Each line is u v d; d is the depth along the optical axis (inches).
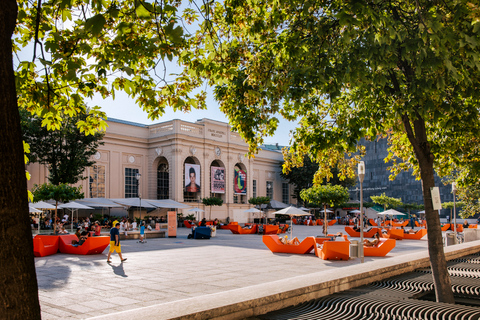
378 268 270.8
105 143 1633.9
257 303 173.3
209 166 1883.6
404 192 2908.5
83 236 724.0
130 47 210.4
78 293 347.9
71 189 1030.4
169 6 203.9
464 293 247.1
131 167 1732.3
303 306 193.9
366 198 3134.8
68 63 190.9
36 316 94.3
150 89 223.5
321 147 282.8
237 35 294.8
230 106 294.7
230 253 692.7
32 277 95.3
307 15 251.6
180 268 506.3
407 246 867.4
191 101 244.8
